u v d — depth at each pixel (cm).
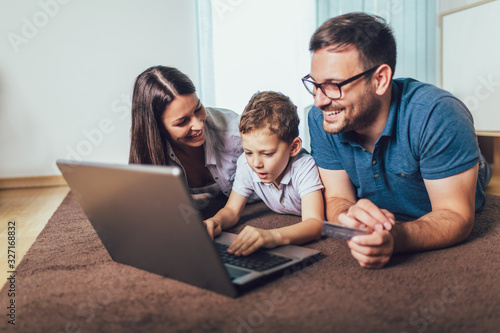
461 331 62
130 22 253
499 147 235
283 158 111
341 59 90
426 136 94
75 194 84
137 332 65
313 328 64
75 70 251
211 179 153
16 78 245
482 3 197
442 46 223
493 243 99
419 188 109
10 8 240
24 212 182
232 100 268
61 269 94
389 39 94
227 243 100
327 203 115
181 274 81
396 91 100
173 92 117
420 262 88
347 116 95
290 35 268
